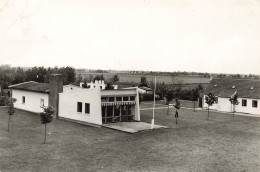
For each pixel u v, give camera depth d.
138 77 162.12
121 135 26.39
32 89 38.72
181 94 67.38
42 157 19.19
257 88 45.22
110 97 31.27
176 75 198.12
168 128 30.27
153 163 18.55
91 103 30.75
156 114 40.84
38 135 25.62
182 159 19.58
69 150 21.05
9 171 16.31
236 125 33.22
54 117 35.47
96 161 18.64
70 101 33.62
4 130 27.22
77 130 28.17
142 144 23.33
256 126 32.69
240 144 24.05
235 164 18.72
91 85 52.97
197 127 31.42
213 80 52.88
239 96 45.16
